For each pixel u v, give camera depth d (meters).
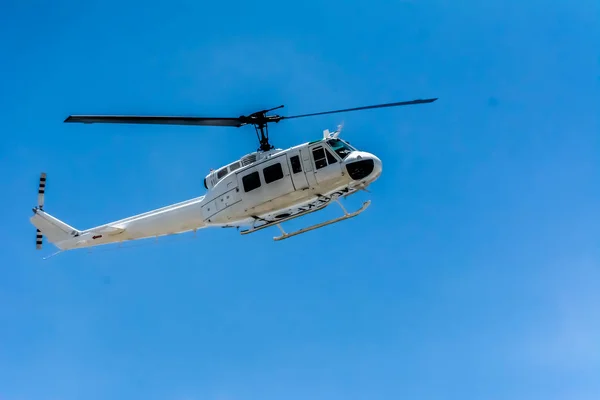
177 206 83.69
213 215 78.50
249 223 77.94
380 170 72.19
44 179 93.19
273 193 73.00
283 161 73.06
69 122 65.69
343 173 71.12
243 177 75.00
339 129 74.44
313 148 72.50
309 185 72.00
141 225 85.31
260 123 74.50
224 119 72.19
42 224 91.94
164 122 68.94
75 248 90.69
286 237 77.00
